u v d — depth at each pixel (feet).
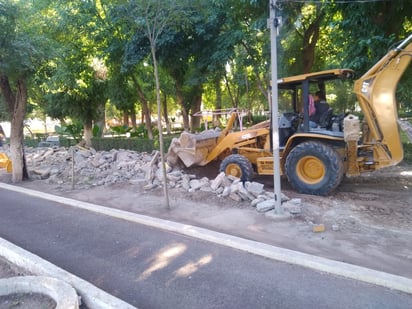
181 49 40.11
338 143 21.62
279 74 39.75
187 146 26.89
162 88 61.98
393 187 22.50
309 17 40.91
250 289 10.55
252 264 12.20
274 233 14.85
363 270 11.02
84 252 13.82
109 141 50.24
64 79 44.45
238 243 13.58
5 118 67.72
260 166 23.81
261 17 32.91
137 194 22.76
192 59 43.19
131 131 58.70
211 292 10.46
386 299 9.79
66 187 26.27
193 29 37.29
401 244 13.34
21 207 21.25
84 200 21.98
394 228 15.10
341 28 27.37
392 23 27.96
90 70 50.31
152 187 23.75
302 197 20.43
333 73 21.08
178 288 10.77
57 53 28.37
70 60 46.98
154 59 18.62
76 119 57.77
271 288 10.56
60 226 17.20
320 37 46.60
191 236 15.07
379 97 19.27
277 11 15.94
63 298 9.49
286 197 18.99
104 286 11.06
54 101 54.85
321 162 20.53
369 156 20.45
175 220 17.11
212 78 45.16
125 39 44.52
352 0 26.18
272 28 15.92
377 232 14.66
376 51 25.07
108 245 14.46
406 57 18.63
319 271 11.51
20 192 25.62
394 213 17.13
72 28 45.73
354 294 10.10
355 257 12.28
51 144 61.98
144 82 57.06
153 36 18.79
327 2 29.76
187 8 23.88
